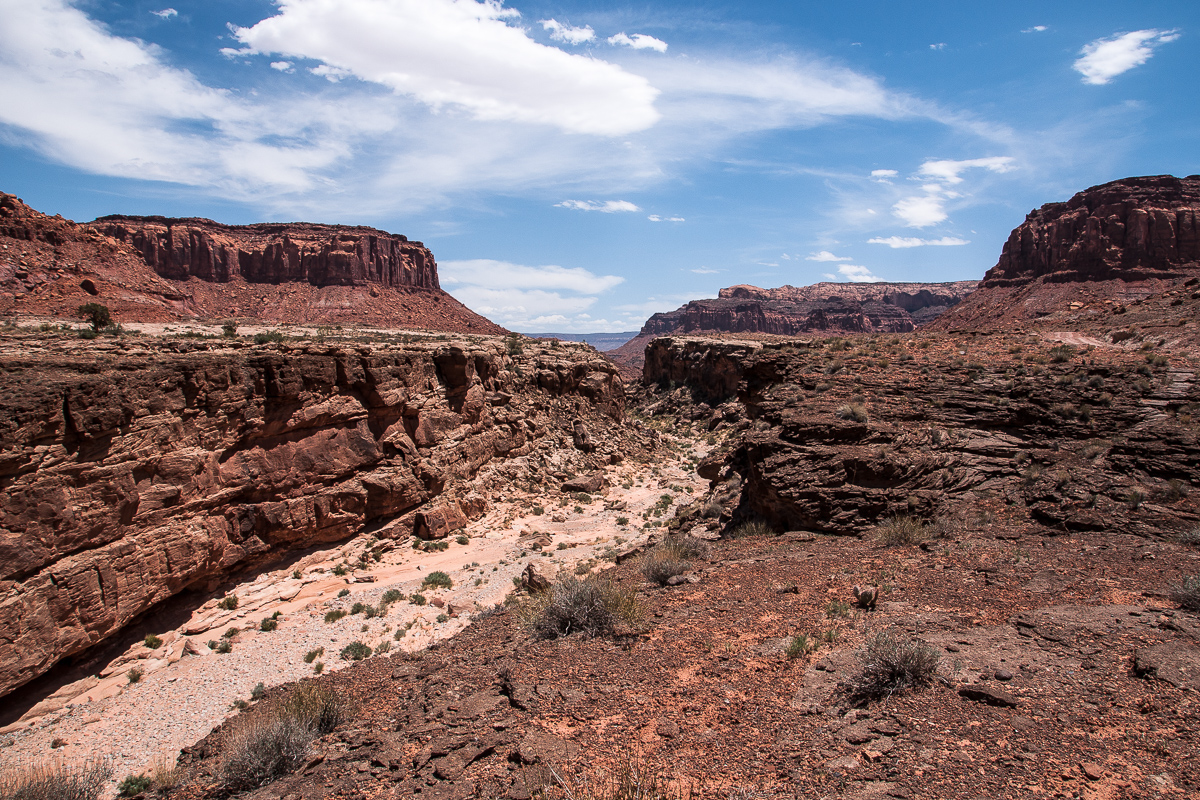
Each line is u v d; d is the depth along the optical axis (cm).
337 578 3042
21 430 1805
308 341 3716
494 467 4784
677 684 1016
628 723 905
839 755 755
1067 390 2502
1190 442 1973
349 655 2267
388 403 3569
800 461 2220
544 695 1028
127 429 2195
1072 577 1328
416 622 2561
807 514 2097
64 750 1742
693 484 5322
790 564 1694
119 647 2220
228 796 973
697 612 1378
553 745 860
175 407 2436
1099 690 838
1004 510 1961
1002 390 2595
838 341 4706
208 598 2639
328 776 913
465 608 2675
